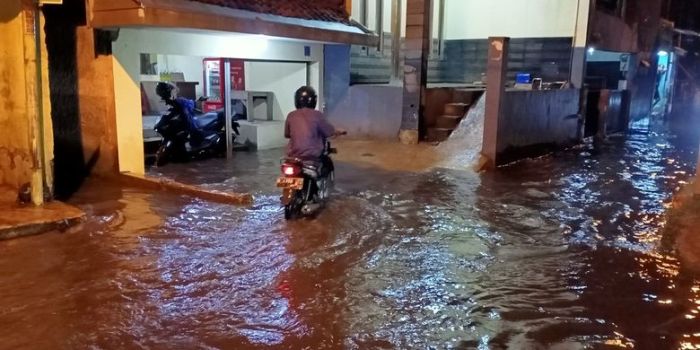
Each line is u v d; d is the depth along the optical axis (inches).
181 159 445.4
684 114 882.1
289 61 499.8
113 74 350.9
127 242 247.3
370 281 210.8
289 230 269.1
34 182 284.7
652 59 792.3
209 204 313.1
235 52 430.6
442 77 710.5
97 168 371.6
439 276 217.6
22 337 163.6
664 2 814.5
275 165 430.6
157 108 602.9
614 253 247.4
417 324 177.3
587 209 324.5
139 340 163.3
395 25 633.0
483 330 174.2
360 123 573.9
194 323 174.6
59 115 377.4
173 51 385.4
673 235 262.4
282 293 198.2
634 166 473.1
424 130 542.3
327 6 443.2
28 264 219.8
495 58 432.8
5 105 291.1
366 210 307.7
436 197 343.9
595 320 182.1
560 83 591.8
